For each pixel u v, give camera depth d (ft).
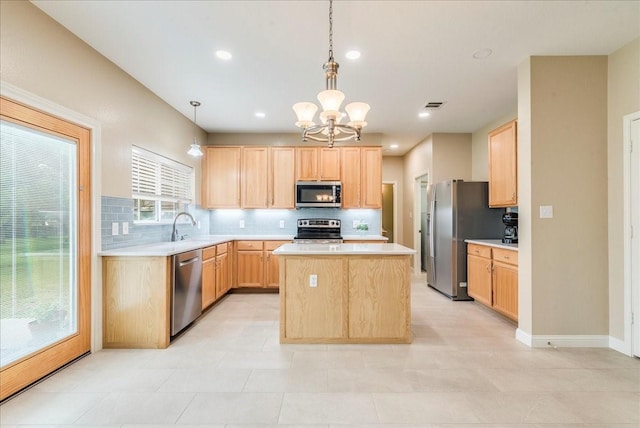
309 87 10.84
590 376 7.16
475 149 16.40
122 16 6.96
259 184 15.97
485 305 12.42
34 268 6.83
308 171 15.98
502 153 11.57
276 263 15.15
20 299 6.52
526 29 7.53
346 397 6.31
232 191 15.99
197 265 10.69
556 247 8.82
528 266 8.93
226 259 14.05
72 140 7.72
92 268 8.33
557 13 6.93
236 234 16.84
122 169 9.58
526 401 6.18
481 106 12.71
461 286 13.78
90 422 5.51
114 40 7.93
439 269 15.01
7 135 6.25
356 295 9.00
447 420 5.61
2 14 6.02
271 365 7.68
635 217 8.14
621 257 8.46
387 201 25.03
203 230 16.17
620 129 8.47
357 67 9.36
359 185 15.98
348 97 11.73
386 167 22.62
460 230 13.78
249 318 11.38
